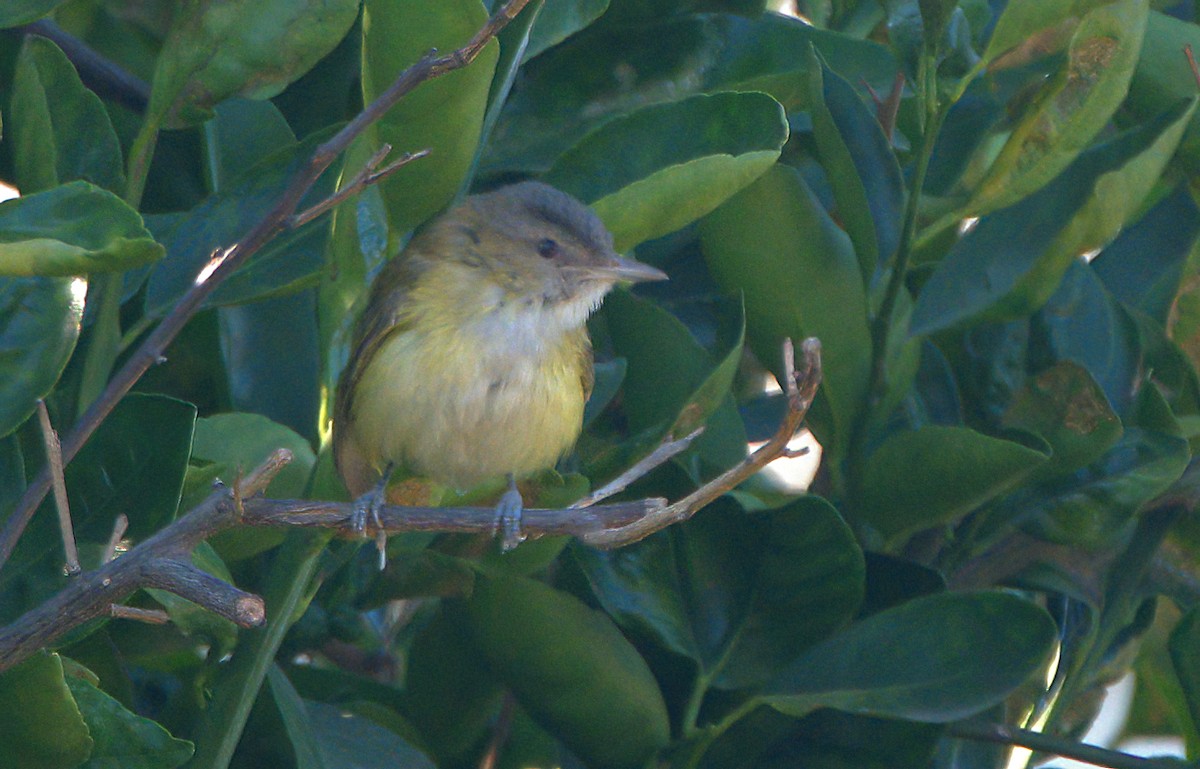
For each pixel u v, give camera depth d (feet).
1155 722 35.17
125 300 24.48
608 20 29.53
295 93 29.60
